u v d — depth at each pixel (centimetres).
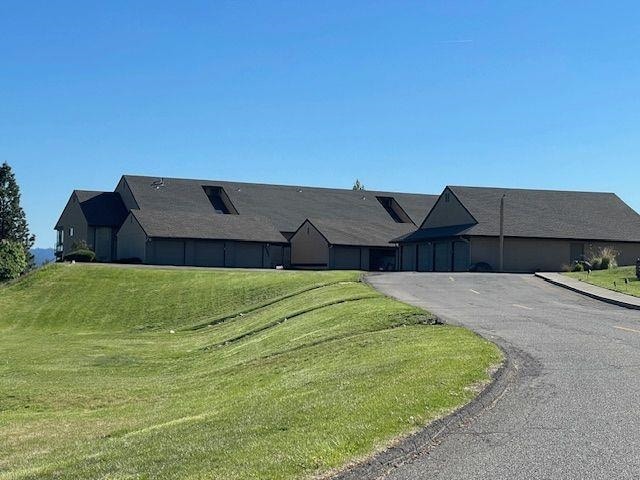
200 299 4259
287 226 7219
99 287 4731
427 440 870
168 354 2767
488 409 1039
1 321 4084
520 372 1329
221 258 6525
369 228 7025
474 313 2467
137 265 5825
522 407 1052
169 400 1758
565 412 1020
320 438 859
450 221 5981
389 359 1488
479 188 6103
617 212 6116
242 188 7850
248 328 2950
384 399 1050
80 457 1054
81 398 1894
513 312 2516
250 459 794
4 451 1279
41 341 3303
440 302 2891
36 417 1667
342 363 1620
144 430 1272
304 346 2062
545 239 5538
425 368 1298
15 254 5716
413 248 6219
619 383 1228
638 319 2302
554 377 1280
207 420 1217
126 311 4184
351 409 1005
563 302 2972
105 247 7125
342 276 4109
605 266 4997
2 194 7488
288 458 784
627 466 772
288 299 3475
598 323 2173
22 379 2238
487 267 5434
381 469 768
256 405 1293
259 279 4538
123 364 2556
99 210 7238
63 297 4550
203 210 7306
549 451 829
